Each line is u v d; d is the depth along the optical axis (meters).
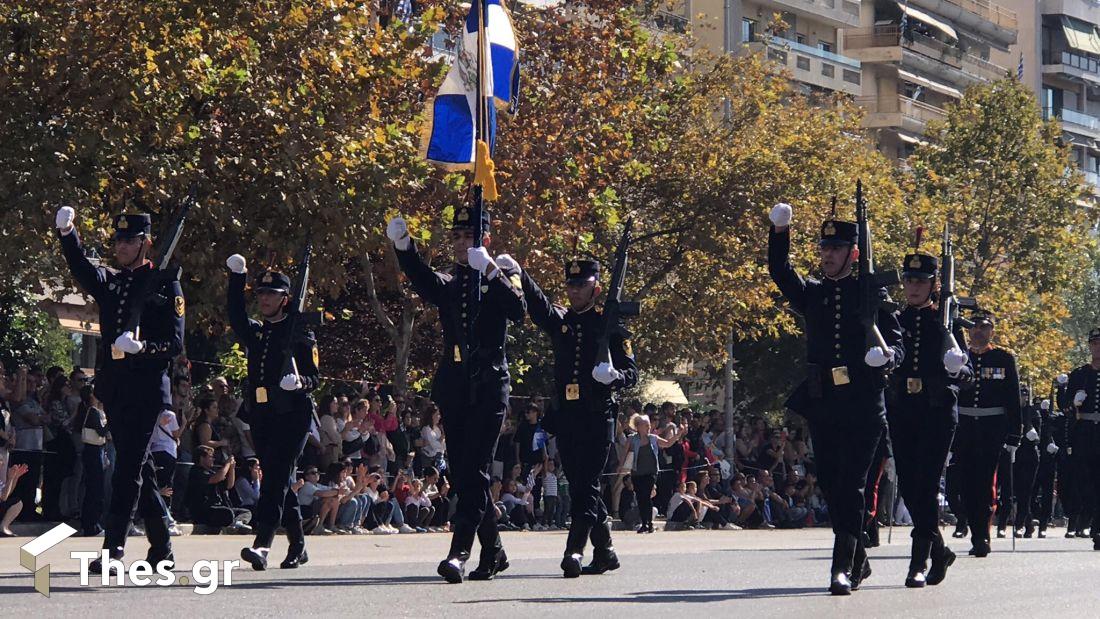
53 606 8.15
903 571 12.65
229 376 28.53
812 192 38.97
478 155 11.64
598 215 30.72
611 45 31.19
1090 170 100.62
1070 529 25.14
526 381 38.31
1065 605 9.16
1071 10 97.50
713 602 9.06
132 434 10.23
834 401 10.27
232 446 19.97
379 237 22.59
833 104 44.88
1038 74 95.69
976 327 16.17
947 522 29.91
